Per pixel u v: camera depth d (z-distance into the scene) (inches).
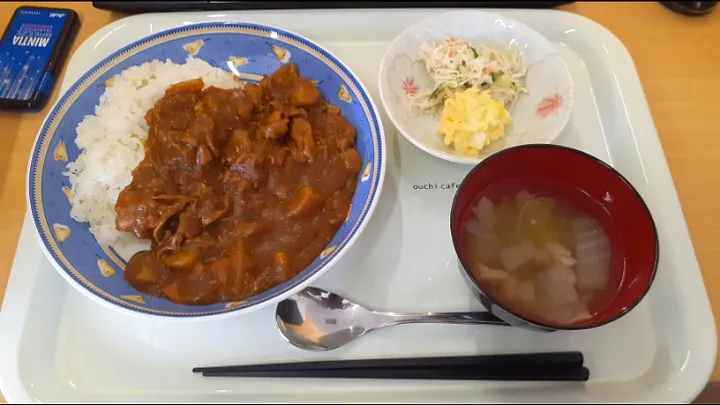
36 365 11.3
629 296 10.2
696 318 11.6
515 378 11.0
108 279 11.9
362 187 12.8
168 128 13.6
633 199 10.8
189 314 10.6
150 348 11.6
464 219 11.4
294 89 14.0
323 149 13.4
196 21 16.2
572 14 16.5
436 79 14.8
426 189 13.6
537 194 11.8
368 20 16.3
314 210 12.7
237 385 11.1
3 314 11.7
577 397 10.9
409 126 14.1
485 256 11.1
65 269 11.3
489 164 11.3
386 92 13.9
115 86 14.2
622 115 14.5
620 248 11.1
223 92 14.2
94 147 13.4
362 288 12.2
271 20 16.2
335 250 11.5
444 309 12.0
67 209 12.6
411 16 16.3
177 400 10.9
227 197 12.9
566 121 13.5
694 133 14.6
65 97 13.5
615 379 11.3
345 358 11.4
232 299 11.6
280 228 12.6
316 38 16.1
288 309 11.8
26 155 14.2
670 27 16.6
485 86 14.7
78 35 16.3
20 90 14.8
